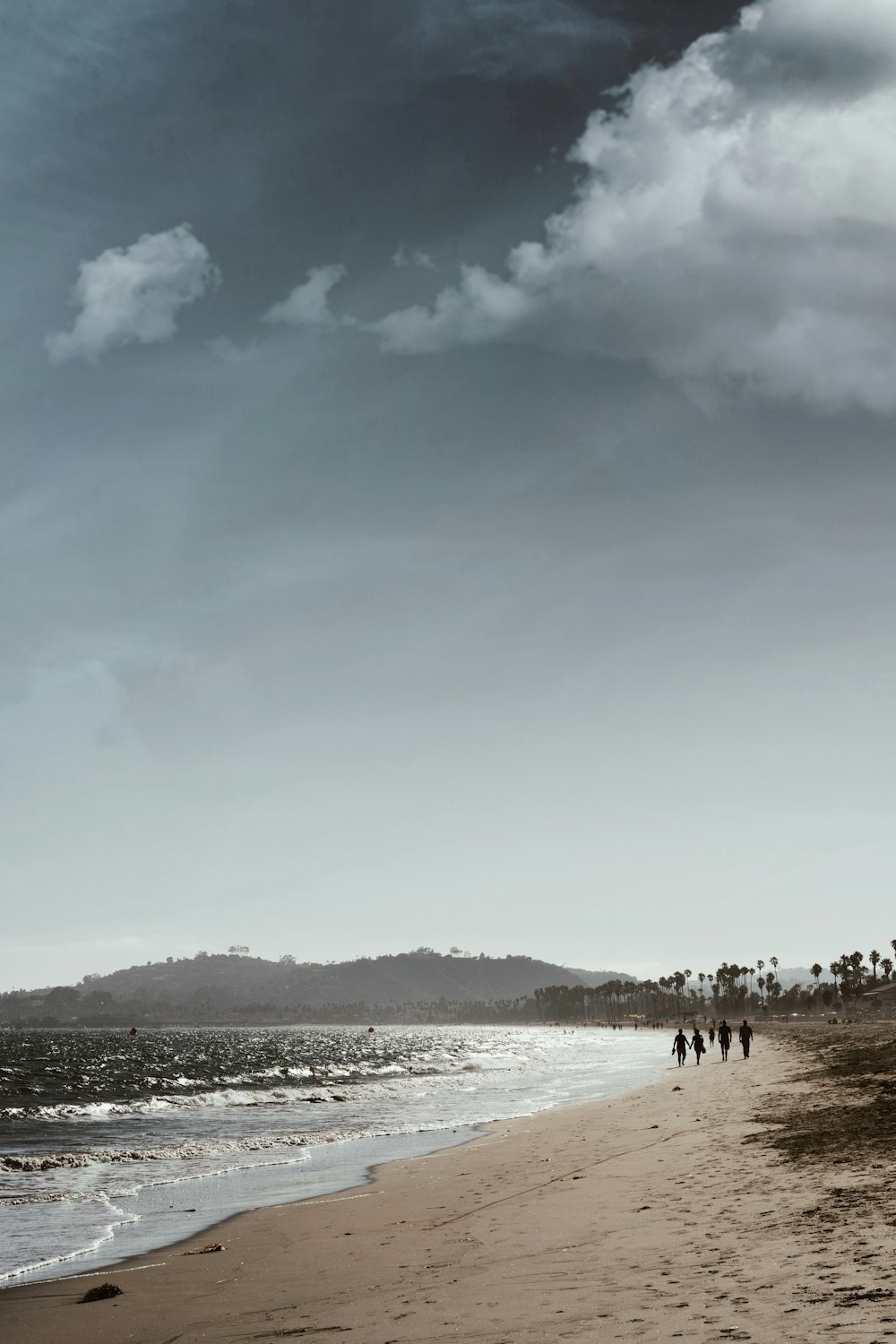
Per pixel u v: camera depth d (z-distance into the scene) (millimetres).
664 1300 8680
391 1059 137375
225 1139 36406
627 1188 17297
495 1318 8875
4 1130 41125
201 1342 9680
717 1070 61844
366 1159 28672
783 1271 9164
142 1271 14266
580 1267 10898
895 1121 20609
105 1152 30609
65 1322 11242
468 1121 41312
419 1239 14914
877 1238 9969
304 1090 67625
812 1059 55812
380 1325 9289
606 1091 56375
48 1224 19094
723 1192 15094
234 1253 15352
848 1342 6594
